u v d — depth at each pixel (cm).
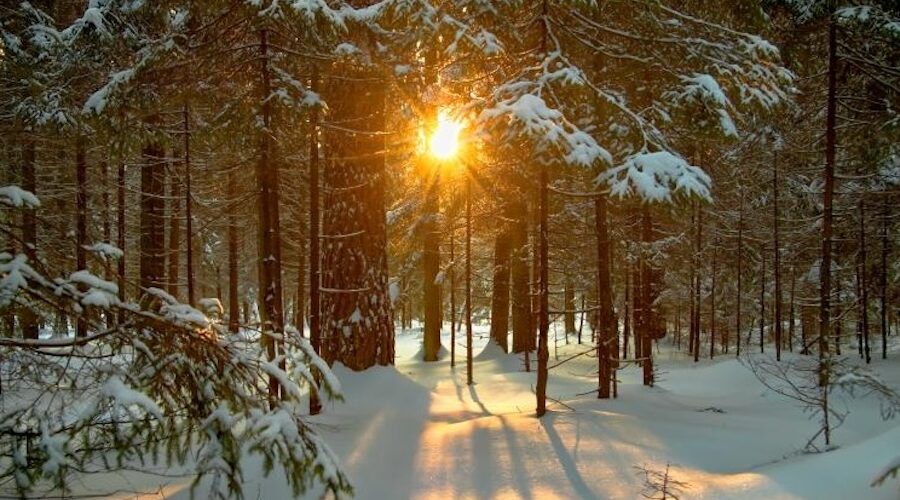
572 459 628
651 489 555
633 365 1650
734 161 1590
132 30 883
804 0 1030
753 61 853
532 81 775
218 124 782
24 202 388
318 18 664
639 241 1205
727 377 1330
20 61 902
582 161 706
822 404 749
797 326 2453
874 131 1106
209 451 406
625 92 952
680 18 884
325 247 1002
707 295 2062
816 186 1684
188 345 437
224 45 762
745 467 638
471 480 595
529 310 1522
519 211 1656
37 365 376
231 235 1661
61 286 387
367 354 983
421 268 2008
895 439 590
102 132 784
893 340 1914
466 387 1266
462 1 759
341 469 442
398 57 827
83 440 374
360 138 973
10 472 347
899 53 1104
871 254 1577
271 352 580
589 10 782
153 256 1206
